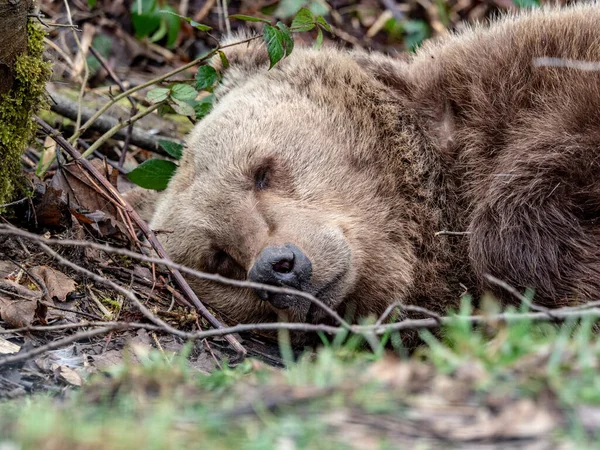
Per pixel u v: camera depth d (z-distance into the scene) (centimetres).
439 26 1800
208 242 1009
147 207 1212
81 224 1044
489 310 795
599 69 971
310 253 939
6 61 948
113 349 879
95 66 1630
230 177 1003
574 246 935
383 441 511
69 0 1753
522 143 991
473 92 1049
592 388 544
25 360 759
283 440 513
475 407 541
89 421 563
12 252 989
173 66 1736
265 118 1041
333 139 1039
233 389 624
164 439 509
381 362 631
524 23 1063
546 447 496
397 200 1044
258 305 1020
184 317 959
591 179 952
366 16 1850
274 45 1063
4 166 1002
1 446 511
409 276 1023
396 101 1087
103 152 1427
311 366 717
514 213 947
